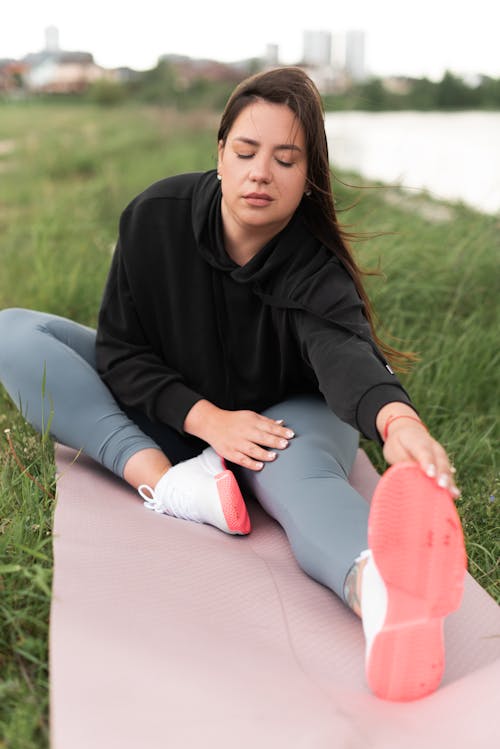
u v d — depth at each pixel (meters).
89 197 6.55
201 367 2.18
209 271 2.10
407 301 3.55
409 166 8.72
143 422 2.23
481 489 2.39
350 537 1.70
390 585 1.42
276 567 1.84
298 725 1.33
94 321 3.55
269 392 2.20
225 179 1.94
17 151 10.91
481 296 3.68
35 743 1.38
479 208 5.10
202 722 1.31
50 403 2.14
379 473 2.52
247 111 1.88
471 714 1.38
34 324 2.23
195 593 1.67
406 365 2.93
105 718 1.29
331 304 1.92
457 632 1.67
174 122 13.89
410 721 1.39
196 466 2.04
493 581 1.99
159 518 1.98
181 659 1.44
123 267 2.17
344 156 9.35
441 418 2.86
